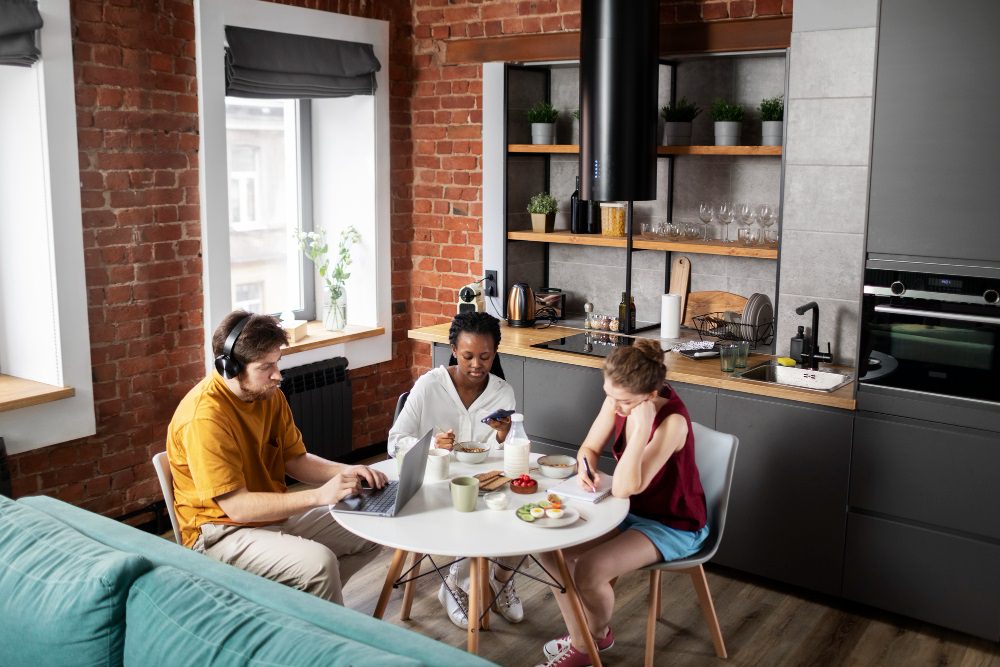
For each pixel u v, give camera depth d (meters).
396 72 5.09
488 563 3.25
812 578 3.55
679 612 3.49
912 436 3.25
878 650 3.25
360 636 1.87
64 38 3.64
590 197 4.17
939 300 3.13
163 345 4.20
